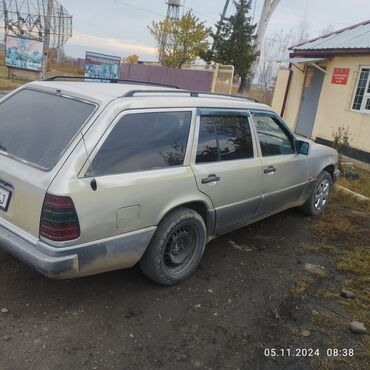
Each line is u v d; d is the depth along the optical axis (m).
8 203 3.15
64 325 3.12
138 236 3.34
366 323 3.59
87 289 3.60
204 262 4.37
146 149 3.41
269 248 4.92
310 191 5.85
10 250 3.08
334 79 13.38
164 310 3.45
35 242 2.94
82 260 3.02
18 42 28.95
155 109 3.50
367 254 5.04
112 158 3.16
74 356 2.83
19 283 3.56
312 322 3.52
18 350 2.82
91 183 2.97
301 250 4.96
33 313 3.21
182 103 3.76
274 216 6.00
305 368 2.99
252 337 3.25
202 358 2.97
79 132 3.09
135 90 3.58
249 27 25.09
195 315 3.44
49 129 3.29
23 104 3.71
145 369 2.80
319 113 14.05
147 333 3.15
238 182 4.26
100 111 3.20
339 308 3.79
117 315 3.31
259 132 4.68
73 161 2.95
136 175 3.27
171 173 3.53
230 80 22.77
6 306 3.25
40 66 29.73
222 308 3.59
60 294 3.49
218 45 25.39
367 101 12.27
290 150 5.27
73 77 4.37
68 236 2.89
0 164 3.24
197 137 3.84
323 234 5.53
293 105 15.73
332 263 4.72
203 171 3.84
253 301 3.75
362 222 6.25
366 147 12.05
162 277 3.67
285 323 3.47
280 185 5.01
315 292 4.03
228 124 4.23
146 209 3.34
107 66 27.56
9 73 29.52
